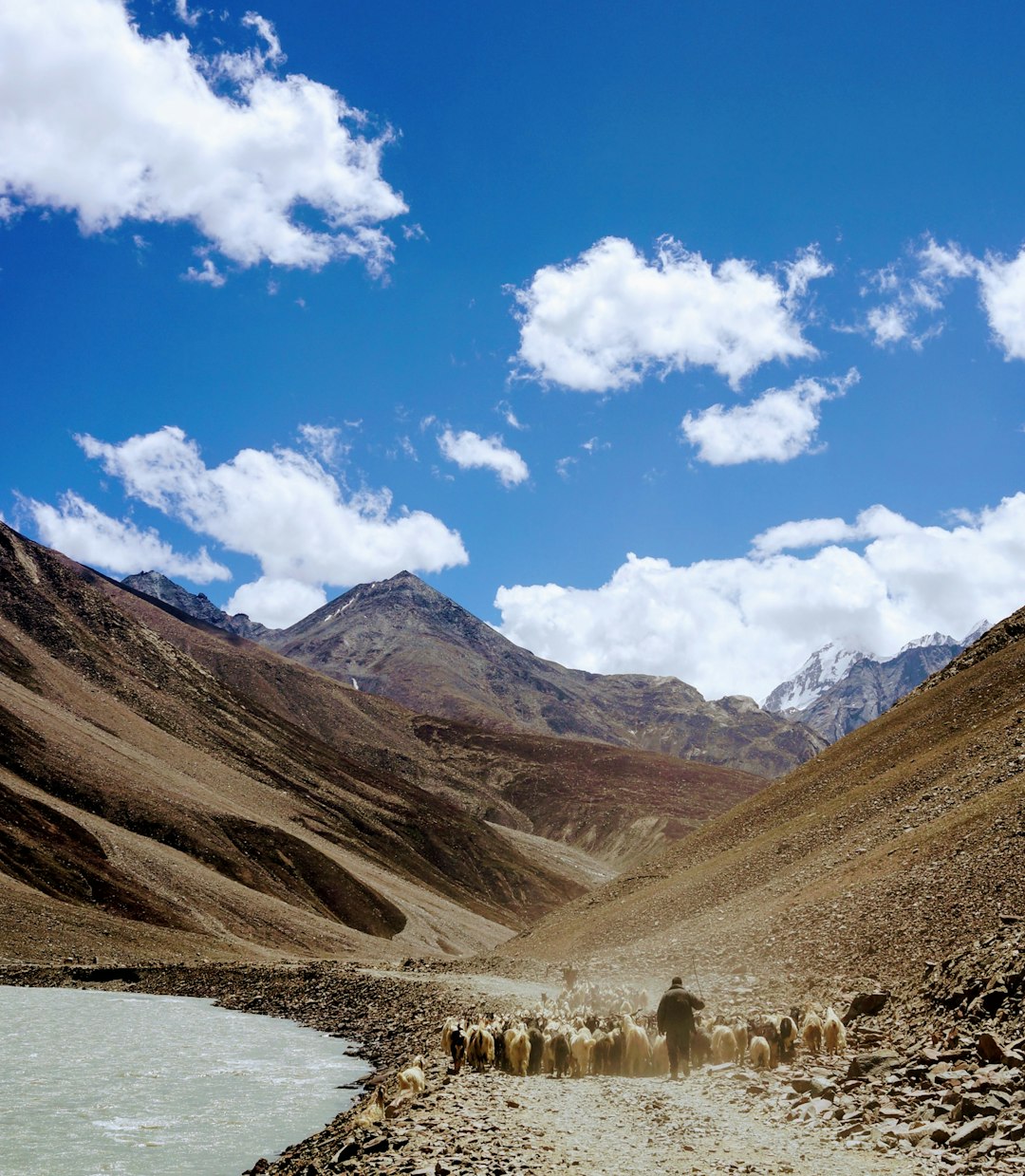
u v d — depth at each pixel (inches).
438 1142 658.8
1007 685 2650.1
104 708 6914.4
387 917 5620.1
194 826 5260.8
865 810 2434.8
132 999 2544.3
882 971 1375.5
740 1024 1057.5
